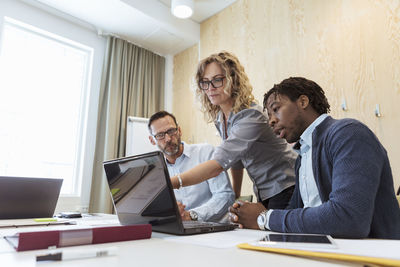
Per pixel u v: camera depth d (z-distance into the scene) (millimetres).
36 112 2811
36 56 2883
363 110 1942
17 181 1302
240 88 1347
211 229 791
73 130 3035
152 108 3498
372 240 603
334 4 2230
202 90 1474
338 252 440
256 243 537
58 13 2924
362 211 651
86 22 3127
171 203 702
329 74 2174
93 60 3178
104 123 3082
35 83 2842
